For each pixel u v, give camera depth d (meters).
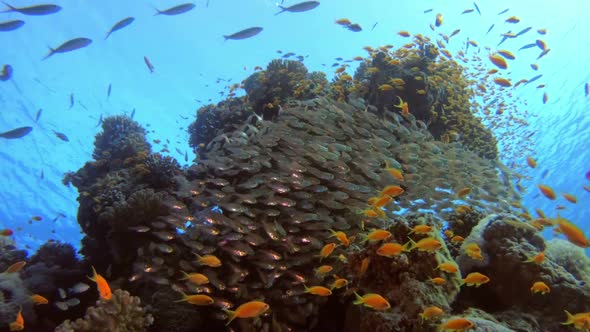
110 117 2.32
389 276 0.97
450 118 2.07
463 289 1.11
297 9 1.55
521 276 1.04
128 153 2.01
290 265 1.12
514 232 1.10
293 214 1.19
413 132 1.65
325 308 1.19
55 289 1.48
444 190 1.50
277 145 1.46
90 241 1.62
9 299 1.36
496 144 2.26
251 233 1.14
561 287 1.01
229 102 2.29
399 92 1.96
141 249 1.26
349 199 1.33
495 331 0.81
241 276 1.09
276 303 1.10
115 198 1.58
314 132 1.56
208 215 1.18
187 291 1.13
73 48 1.38
